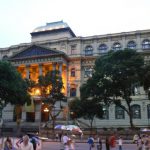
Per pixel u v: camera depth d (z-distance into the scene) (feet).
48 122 239.71
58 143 147.33
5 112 267.80
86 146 132.05
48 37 307.78
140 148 84.74
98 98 191.62
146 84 172.96
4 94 186.60
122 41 270.05
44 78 215.92
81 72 274.98
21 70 285.23
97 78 185.26
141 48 260.62
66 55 269.23
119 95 190.39
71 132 168.66
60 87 215.72
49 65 274.98
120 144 99.60
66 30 304.09
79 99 225.35
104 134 178.60
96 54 273.54
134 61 182.09
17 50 304.50
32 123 242.17
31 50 280.72
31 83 220.23
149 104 244.83
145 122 240.94
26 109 251.19
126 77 179.83
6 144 64.18
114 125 246.88
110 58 189.67
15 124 247.29
